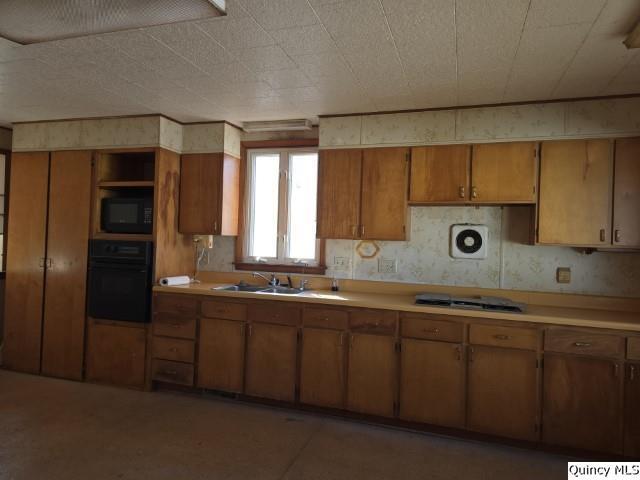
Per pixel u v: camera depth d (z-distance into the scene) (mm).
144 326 3473
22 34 1937
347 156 3307
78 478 2180
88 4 1668
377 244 3479
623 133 2711
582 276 3004
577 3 1754
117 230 3615
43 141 3781
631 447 2393
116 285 3506
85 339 3625
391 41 2139
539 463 2455
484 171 2963
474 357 2662
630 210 2684
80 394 3346
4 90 2988
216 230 3629
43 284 3740
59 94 3057
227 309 3229
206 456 2439
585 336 2475
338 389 2955
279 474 2277
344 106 3148
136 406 3141
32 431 2688
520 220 3139
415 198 3121
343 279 3551
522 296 3104
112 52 2355
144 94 3029
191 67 2537
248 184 3896
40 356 3736
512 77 2525
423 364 2768
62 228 3695
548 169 2834
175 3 1656
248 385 3170
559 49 2162
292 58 2375
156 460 2377
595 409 2453
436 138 3088
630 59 2250
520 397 2578
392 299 3102
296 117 3486
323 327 2998
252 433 2750
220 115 3496
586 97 2773
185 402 3242
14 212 3838
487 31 2008
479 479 2279
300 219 3771
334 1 1792
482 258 3217
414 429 2850
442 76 2547
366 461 2439
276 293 3312
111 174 3781
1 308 4133
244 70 2561
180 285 3537
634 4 1748
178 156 3730
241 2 1810
